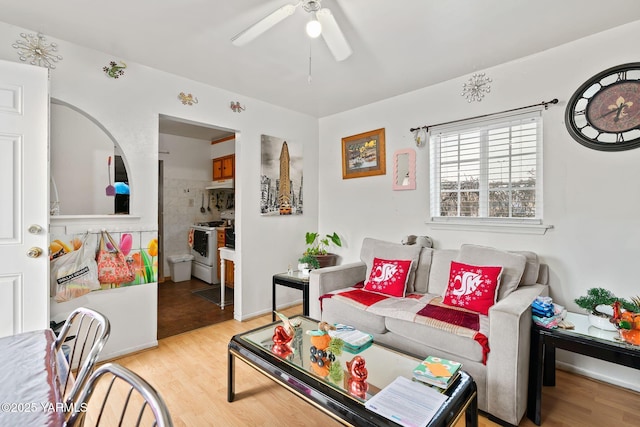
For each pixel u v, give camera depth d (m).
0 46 1.99
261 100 3.43
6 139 1.85
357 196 3.67
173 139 5.33
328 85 3.01
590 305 1.88
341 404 1.32
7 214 1.86
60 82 2.20
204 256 4.98
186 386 2.06
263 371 1.68
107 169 2.99
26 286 1.91
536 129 2.45
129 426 1.67
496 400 1.70
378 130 3.42
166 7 1.86
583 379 2.17
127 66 2.50
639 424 1.70
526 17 1.95
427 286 2.70
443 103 2.93
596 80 2.14
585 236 2.21
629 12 1.90
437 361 1.54
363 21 1.98
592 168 2.18
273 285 3.15
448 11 1.88
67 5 1.83
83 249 2.28
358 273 3.06
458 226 2.82
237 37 1.75
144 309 2.59
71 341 2.21
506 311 1.69
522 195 2.52
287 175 3.71
